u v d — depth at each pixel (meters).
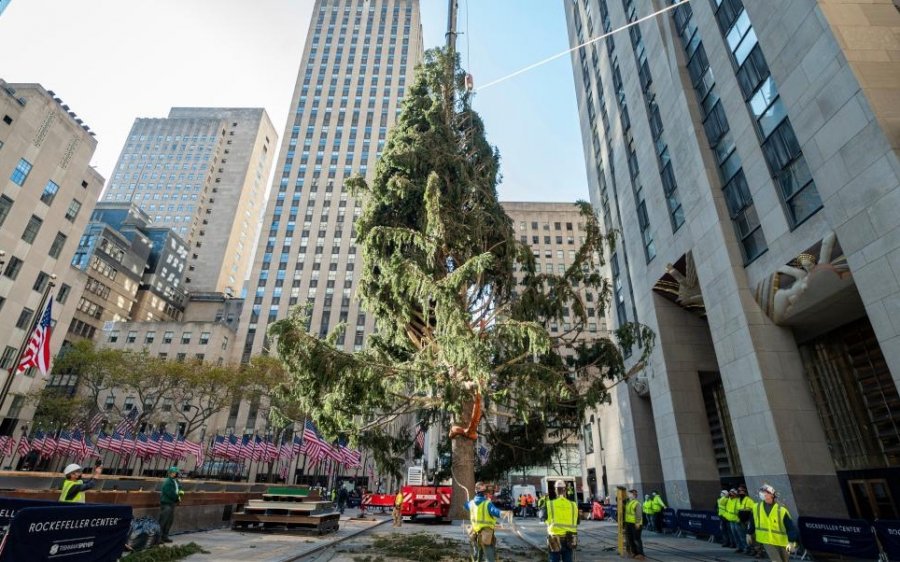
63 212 52.25
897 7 15.86
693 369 25.33
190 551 10.12
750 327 18.50
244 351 78.38
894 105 14.00
